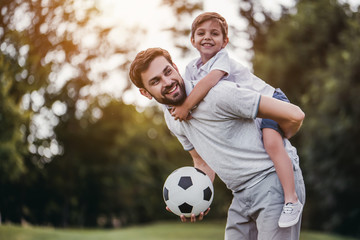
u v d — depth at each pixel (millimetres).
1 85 9812
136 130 26062
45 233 10172
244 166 2670
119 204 24500
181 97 2615
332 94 13305
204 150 2766
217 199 24172
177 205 2975
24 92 11078
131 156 25844
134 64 2646
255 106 2516
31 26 11828
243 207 2791
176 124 2938
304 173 16516
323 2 16281
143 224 26422
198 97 2586
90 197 23547
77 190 22703
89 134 22750
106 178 23766
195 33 3150
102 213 23984
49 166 20203
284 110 2518
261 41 19156
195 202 2953
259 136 2691
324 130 13703
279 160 2619
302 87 16891
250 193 2699
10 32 10500
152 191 27016
